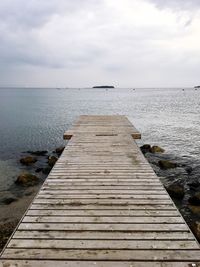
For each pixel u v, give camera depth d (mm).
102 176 6082
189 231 3770
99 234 3695
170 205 4602
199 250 3320
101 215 4254
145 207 4531
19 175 13438
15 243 3479
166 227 3879
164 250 3326
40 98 102562
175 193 10688
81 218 4156
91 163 7078
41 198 4910
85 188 5387
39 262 3096
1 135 26141
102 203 4699
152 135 25203
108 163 7066
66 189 5336
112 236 3645
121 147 8836
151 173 6262
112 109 52406
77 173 6293
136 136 10992
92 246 3414
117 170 6496
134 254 3246
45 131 28312
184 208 9961
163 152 18578
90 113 45188
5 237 8031
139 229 3824
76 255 3230
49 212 4359
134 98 101062
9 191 11828
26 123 34062
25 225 3938
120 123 14188
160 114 42844
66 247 3391
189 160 16734
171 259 3145
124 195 5035
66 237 3621
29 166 15820
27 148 20906
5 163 16547
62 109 53406
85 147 8875
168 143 21656
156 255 3221
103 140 9930
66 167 6746
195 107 56594
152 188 5371
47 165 15961
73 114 43938
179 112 45969
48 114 44344
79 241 3525
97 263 3088
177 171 14367
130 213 4320
